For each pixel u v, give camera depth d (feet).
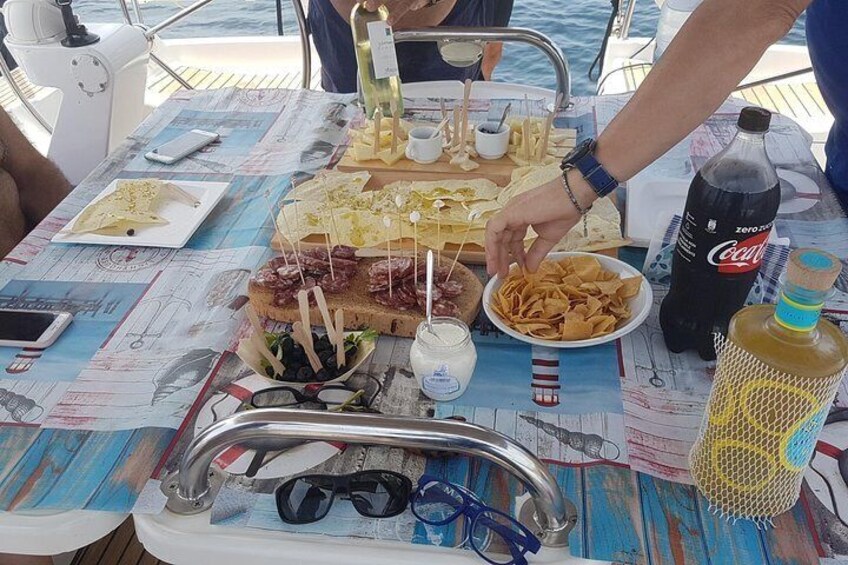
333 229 3.88
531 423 2.70
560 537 2.24
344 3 5.90
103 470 2.50
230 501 2.38
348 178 4.49
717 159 2.66
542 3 14.57
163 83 10.40
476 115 5.49
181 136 5.11
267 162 4.81
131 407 2.78
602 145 2.98
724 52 2.63
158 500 2.39
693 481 2.42
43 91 10.17
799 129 5.08
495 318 3.13
